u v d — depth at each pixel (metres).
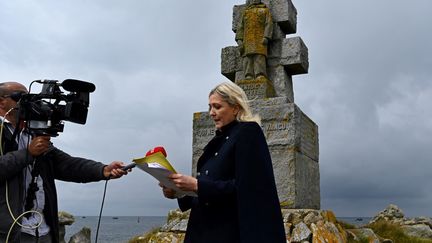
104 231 68.56
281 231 3.12
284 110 9.12
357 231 9.23
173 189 3.52
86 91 3.70
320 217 8.12
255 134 3.35
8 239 3.46
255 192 3.14
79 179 4.01
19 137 3.82
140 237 9.02
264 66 10.32
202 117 9.90
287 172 8.75
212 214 3.30
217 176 3.36
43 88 3.62
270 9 10.88
